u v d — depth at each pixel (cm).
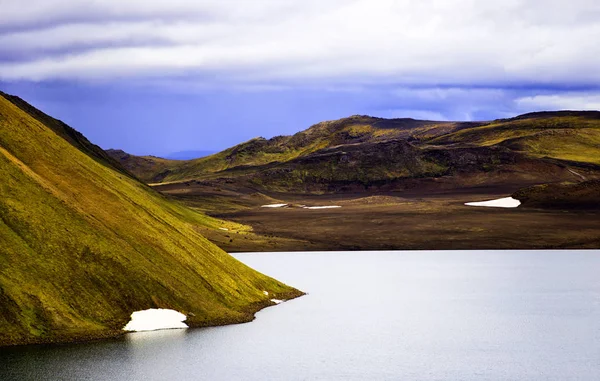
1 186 8356
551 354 8469
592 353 8562
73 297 7562
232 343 8194
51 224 8238
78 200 9250
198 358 7375
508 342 9256
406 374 7425
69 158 10400
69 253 8012
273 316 10181
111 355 6944
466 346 8944
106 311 7700
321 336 9250
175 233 10481
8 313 6950
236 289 10469
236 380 6931
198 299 9025
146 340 7606
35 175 9100
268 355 7925
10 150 9469
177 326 8131
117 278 8150
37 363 6475
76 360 6688
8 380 6131
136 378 6550
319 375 7294
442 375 7400
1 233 7712
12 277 7288
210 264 10394
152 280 8531
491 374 7500
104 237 8644
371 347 8769
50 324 7075
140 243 9150
